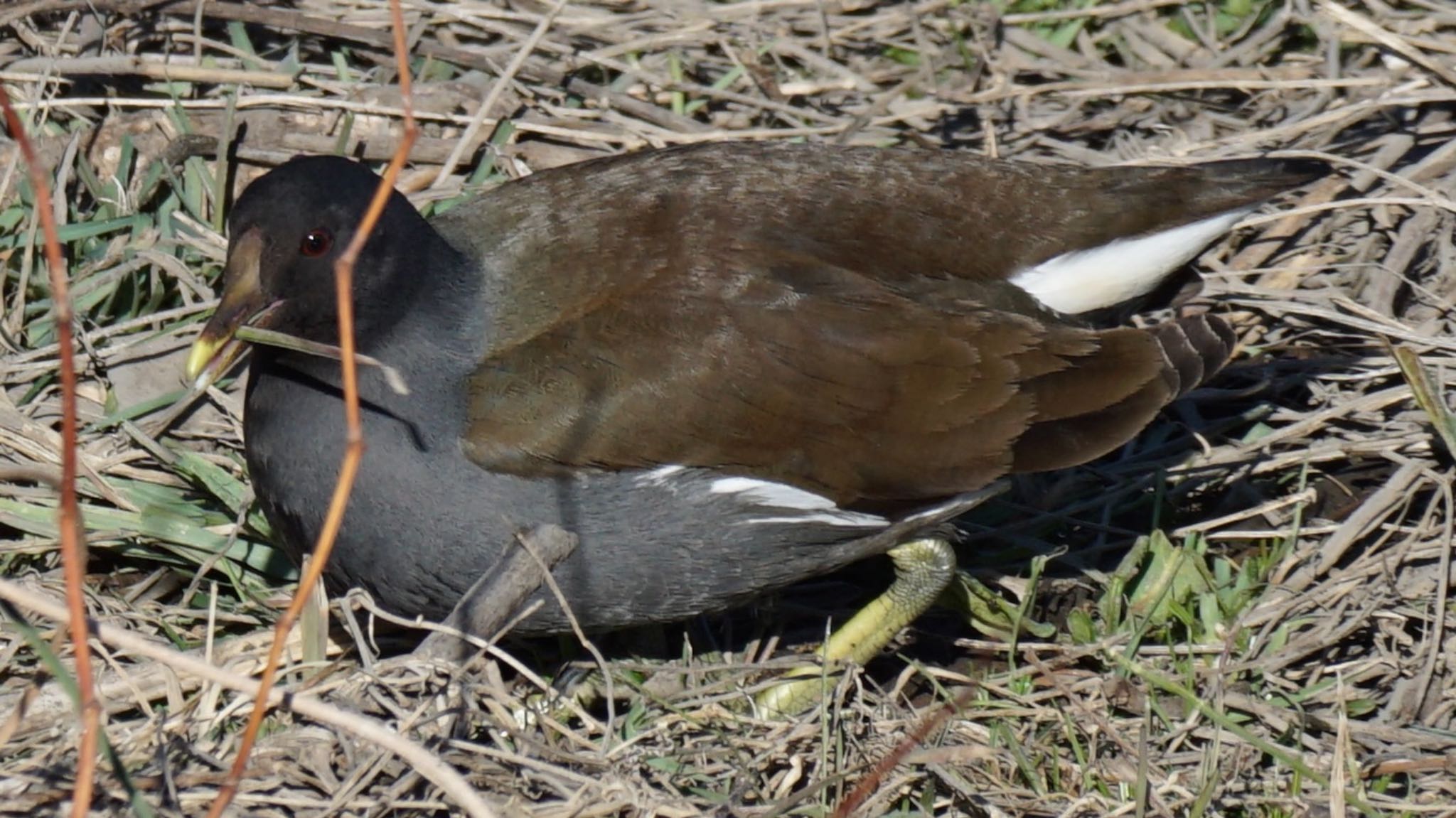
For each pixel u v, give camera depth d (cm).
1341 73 1166
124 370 977
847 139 1126
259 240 806
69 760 700
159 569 915
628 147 1120
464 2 1198
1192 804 755
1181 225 919
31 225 998
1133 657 853
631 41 1196
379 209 584
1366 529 920
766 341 812
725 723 805
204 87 1118
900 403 820
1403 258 1045
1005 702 829
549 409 805
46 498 917
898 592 889
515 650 911
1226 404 1028
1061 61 1209
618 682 851
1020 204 898
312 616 787
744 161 888
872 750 784
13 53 1135
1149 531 968
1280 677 852
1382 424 987
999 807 752
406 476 810
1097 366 827
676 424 807
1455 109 1132
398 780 688
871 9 1242
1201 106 1177
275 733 712
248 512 916
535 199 877
